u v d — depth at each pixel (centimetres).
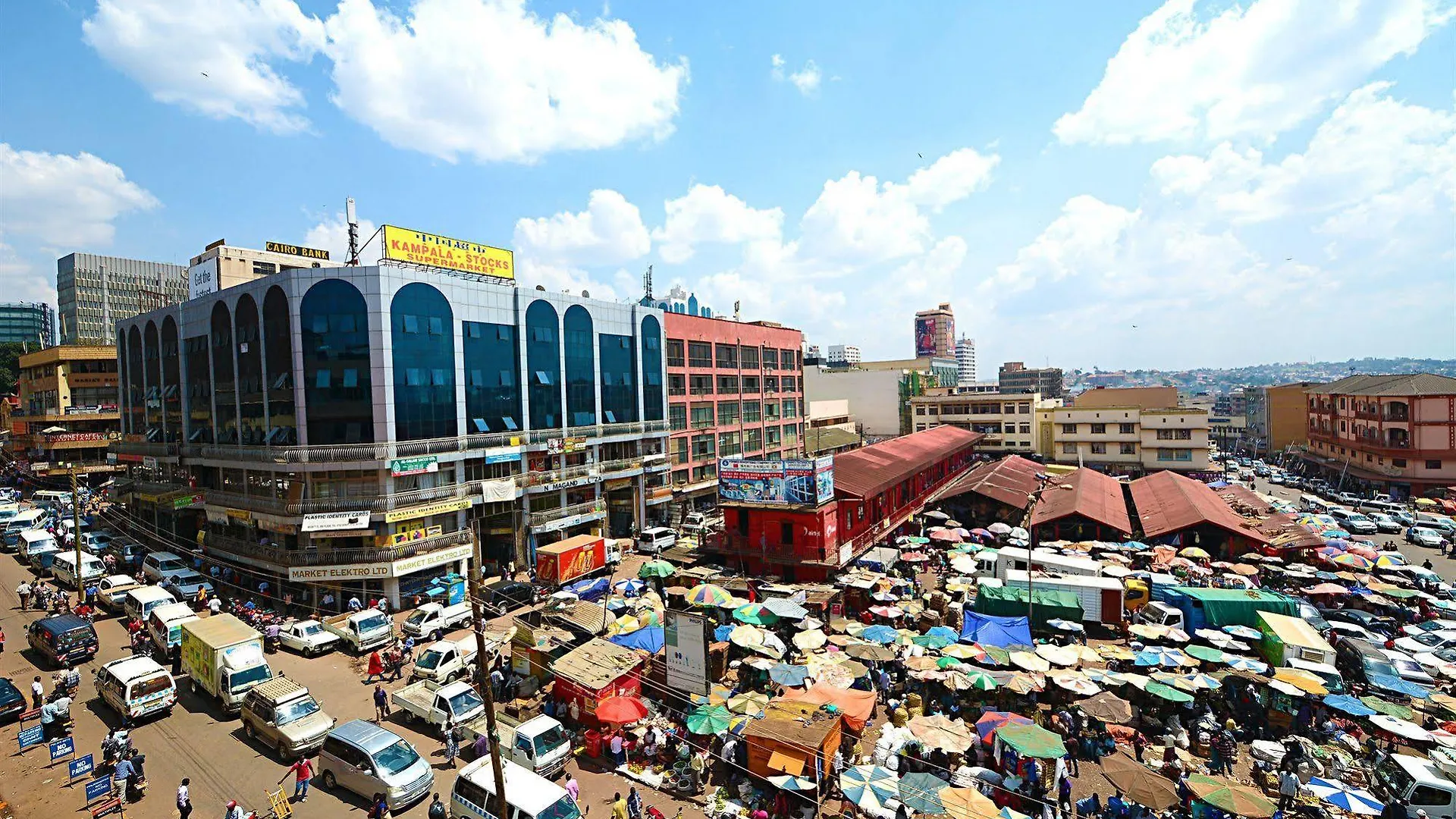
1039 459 11194
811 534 4834
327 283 4669
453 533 4934
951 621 4097
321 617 4459
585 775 2648
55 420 9169
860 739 2814
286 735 2731
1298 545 5234
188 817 2361
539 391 5791
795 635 3544
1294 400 12938
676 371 7619
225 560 5194
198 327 5725
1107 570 4719
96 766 2705
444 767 2686
